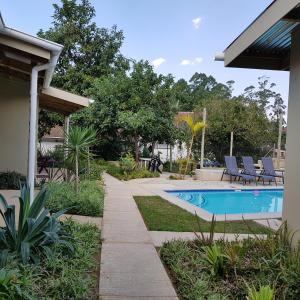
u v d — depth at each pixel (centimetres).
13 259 351
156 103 1683
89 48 2102
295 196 416
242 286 337
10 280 292
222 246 440
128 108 1677
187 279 359
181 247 454
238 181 1458
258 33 364
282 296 321
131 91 1689
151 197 916
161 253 452
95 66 2116
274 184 1390
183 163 1681
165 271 397
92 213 664
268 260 378
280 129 1773
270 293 273
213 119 2038
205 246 432
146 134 1659
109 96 1670
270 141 2184
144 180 1348
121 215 681
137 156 1688
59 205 655
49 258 363
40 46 504
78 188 768
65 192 726
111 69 2150
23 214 383
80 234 479
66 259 380
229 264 374
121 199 867
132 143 1864
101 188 930
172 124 1700
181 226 609
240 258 390
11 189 834
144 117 1566
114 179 1329
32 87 549
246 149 2172
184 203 856
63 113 1280
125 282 361
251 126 2055
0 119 953
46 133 1962
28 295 286
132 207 769
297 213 410
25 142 969
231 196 1218
